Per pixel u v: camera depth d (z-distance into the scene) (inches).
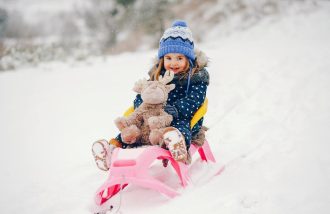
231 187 115.8
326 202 100.6
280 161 130.0
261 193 109.3
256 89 227.5
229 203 105.1
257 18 593.0
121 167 106.8
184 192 114.4
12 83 315.3
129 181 106.3
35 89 290.5
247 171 126.7
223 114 196.7
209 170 130.0
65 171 146.6
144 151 109.2
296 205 101.0
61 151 169.3
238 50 367.9
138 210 108.1
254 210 100.7
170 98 130.8
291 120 172.1
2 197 128.2
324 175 114.7
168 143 109.1
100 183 133.5
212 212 101.4
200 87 127.4
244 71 270.8
